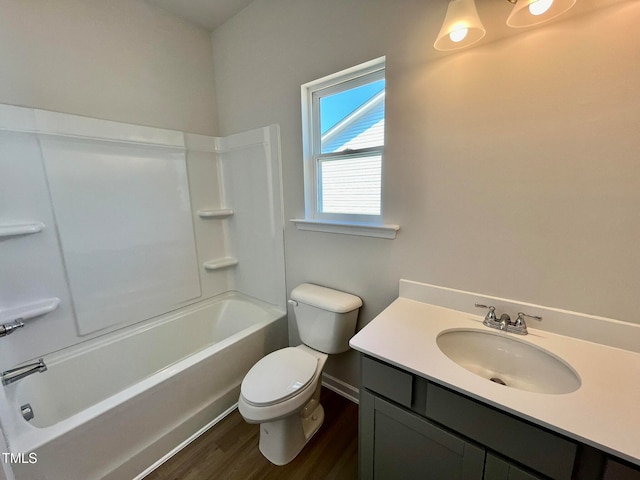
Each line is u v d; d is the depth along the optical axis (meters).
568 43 0.93
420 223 1.36
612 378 0.85
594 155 0.94
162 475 1.38
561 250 1.04
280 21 1.71
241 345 1.80
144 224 1.92
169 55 1.96
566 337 1.06
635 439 0.65
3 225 1.38
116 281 1.81
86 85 1.61
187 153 2.13
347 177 1.68
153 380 1.40
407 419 0.98
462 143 1.18
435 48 1.08
